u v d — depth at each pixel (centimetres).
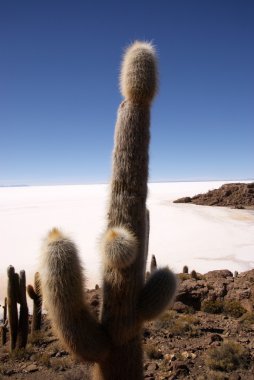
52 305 373
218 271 1652
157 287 411
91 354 385
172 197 11044
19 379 696
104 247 377
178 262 2942
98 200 10575
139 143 409
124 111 415
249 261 2953
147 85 410
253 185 8112
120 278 393
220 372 687
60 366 741
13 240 4253
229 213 6391
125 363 412
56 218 6450
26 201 11088
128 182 405
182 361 739
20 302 866
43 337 917
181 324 962
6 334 1030
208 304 1180
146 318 410
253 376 673
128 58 425
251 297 1225
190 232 4531
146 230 459
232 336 912
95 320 403
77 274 370
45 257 368
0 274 2505
